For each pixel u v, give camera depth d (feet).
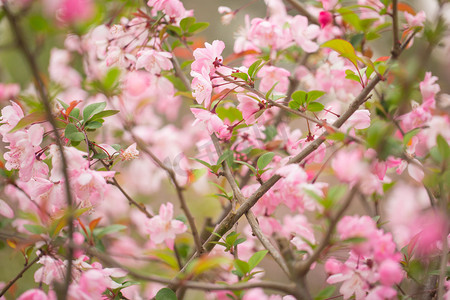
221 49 5.02
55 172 4.90
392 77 5.16
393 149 4.75
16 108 4.98
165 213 5.22
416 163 4.80
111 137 5.64
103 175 4.90
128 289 5.14
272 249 4.74
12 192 5.37
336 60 5.47
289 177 4.88
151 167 6.00
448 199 4.81
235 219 4.91
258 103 4.99
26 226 4.94
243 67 5.05
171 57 5.27
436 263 5.04
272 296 5.05
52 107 5.01
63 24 4.63
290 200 4.97
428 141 5.04
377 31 5.45
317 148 5.01
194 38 5.53
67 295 4.67
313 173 5.08
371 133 4.72
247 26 5.52
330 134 4.83
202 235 5.42
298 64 5.69
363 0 5.46
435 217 4.96
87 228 5.29
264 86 5.34
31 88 5.60
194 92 5.05
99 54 5.38
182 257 5.45
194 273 4.61
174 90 5.57
